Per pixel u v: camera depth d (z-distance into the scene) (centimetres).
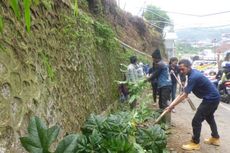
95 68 709
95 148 343
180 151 596
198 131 607
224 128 824
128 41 1755
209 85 599
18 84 317
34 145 205
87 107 580
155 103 888
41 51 395
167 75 739
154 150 411
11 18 326
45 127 213
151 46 2661
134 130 418
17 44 329
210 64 3238
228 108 1188
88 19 699
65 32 513
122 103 918
